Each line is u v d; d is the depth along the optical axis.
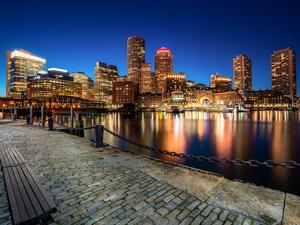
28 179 3.72
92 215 2.99
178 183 4.16
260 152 25.42
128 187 4.00
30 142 9.16
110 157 6.35
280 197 3.50
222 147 28.94
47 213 2.63
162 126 63.25
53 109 88.88
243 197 3.51
